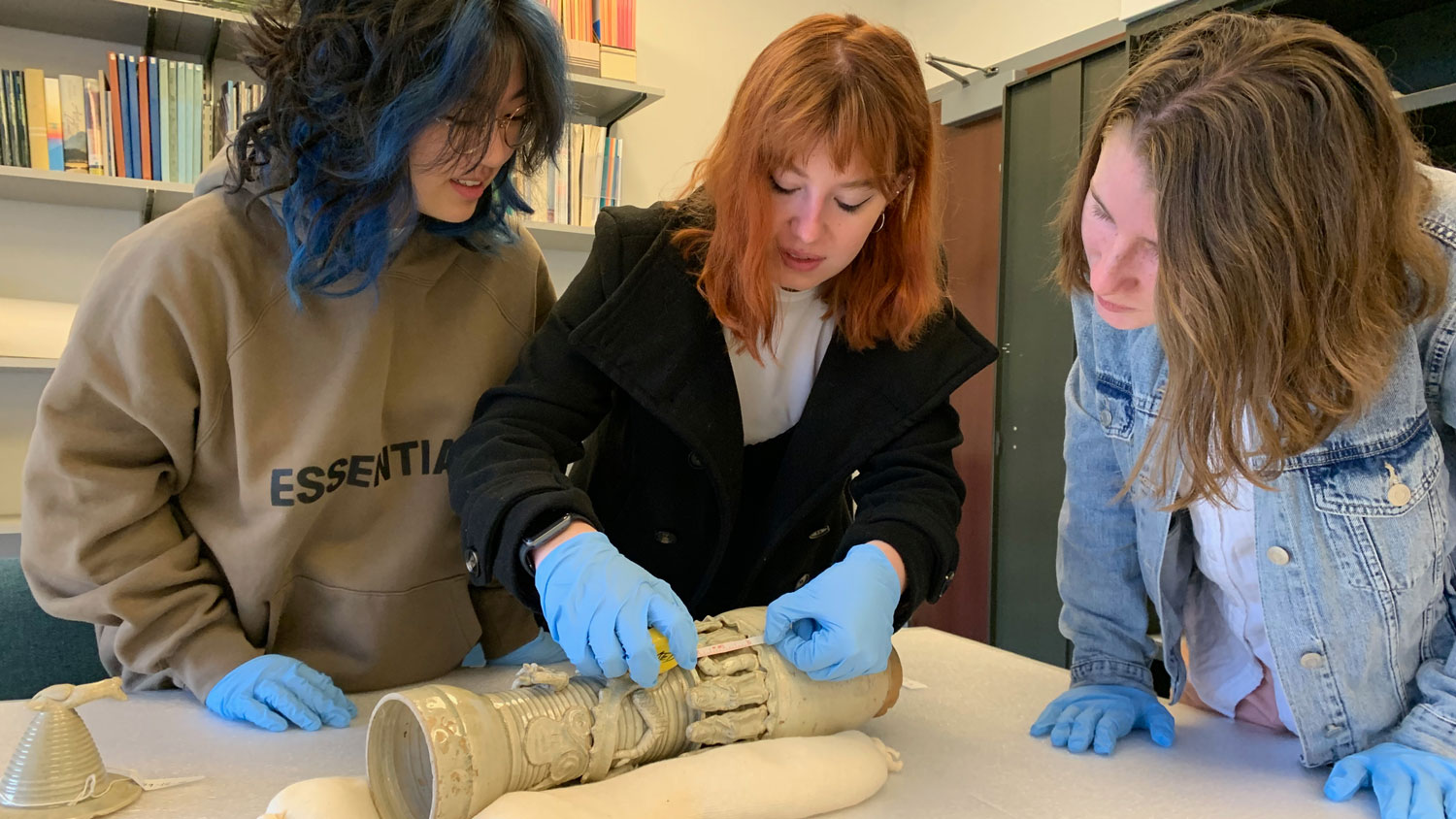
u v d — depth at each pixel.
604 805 0.60
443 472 0.99
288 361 0.92
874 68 0.76
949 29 3.20
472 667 1.10
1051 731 0.87
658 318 0.89
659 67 2.94
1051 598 2.43
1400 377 0.73
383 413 0.96
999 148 2.85
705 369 0.91
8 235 2.18
